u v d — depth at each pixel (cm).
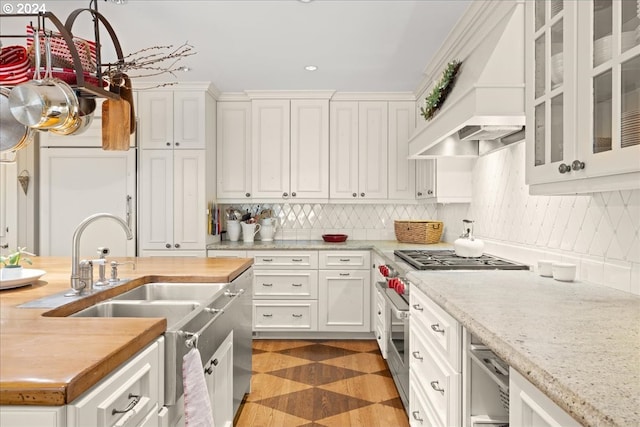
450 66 239
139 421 117
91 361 96
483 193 318
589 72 133
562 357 93
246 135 434
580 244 194
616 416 66
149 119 399
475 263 248
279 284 405
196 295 218
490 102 184
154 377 127
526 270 229
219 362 195
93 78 182
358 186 435
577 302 148
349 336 415
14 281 180
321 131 432
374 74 376
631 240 161
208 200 409
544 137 164
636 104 114
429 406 183
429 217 464
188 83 396
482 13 227
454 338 149
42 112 153
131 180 393
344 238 434
